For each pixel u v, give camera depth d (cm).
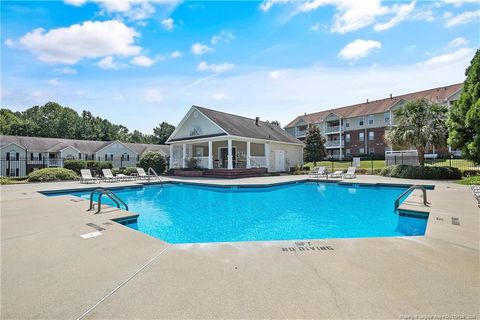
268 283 271
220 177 1869
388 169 1827
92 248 383
